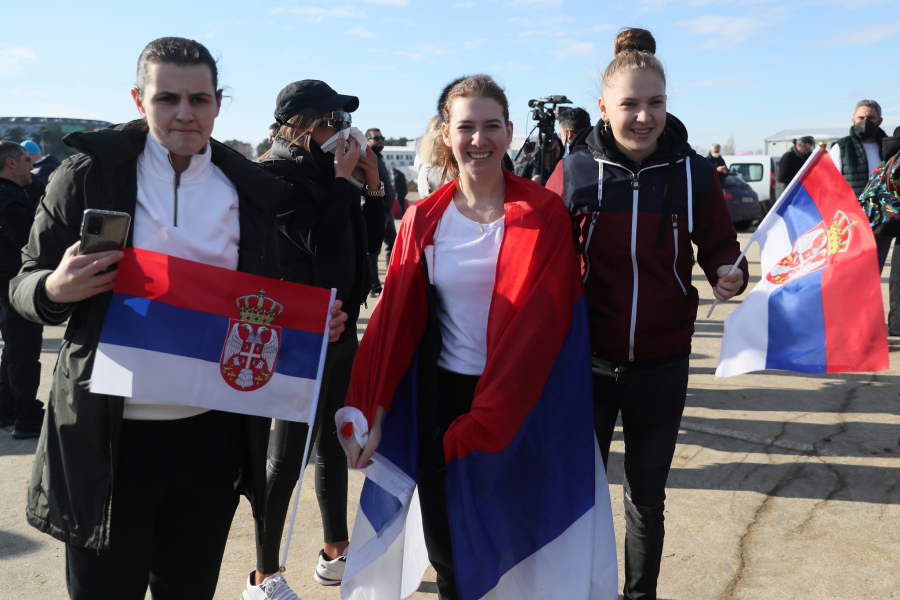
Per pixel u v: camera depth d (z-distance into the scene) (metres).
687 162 2.01
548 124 4.74
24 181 4.14
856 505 3.08
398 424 1.93
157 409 1.55
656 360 2.02
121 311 1.49
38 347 4.05
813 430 3.98
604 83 1.99
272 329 1.64
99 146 1.47
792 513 3.03
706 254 2.10
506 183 1.95
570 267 1.90
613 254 1.99
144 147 1.57
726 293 1.99
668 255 1.98
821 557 2.67
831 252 2.13
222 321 1.58
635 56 1.93
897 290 5.57
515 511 1.90
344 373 2.48
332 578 2.55
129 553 1.54
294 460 2.27
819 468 3.47
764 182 17.73
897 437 3.84
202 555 1.69
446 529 1.91
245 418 1.73
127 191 1.52
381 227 2.58
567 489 1.91
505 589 1.95
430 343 1.88
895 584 2.48
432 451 1.89
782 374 5.14
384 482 1.90
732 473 3.45
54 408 1.51
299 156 2.25
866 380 4.91
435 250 1.90
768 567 2.61
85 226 1.36
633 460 2.13
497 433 1.75
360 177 2.52
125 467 1.53
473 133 1.82
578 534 1.91
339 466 2.53
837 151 5.86
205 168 1.63
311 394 1.67
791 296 2.16
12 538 2.87
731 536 2.85
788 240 2.20
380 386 1.85
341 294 2.33
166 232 1.55
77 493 1.47
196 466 1.61
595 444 1.95
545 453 1.89
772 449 3.73
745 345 2.19
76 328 1.52
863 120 5.69
